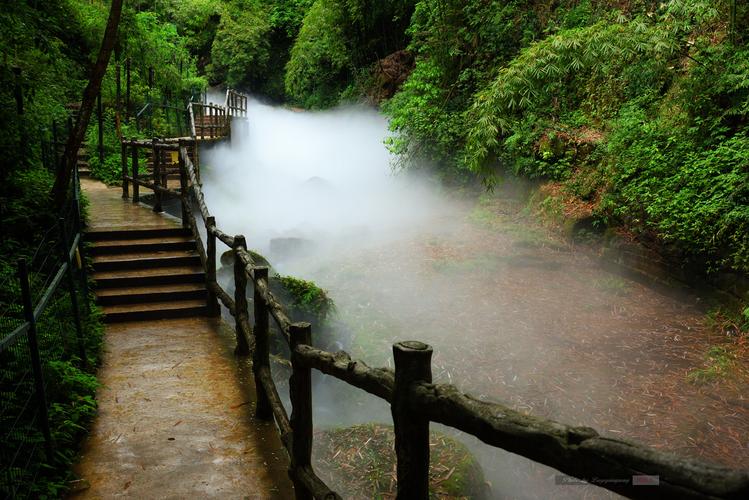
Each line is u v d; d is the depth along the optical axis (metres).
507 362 6.23
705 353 5.91
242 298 5.50
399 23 21.02
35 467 3.27
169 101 21.58
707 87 7.95
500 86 9.59
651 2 9.91
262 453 3.71
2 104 8.05
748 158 6.85
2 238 6.90
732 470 1.00
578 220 9.33
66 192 7.75
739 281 6.45
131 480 3.39
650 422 4.86
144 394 4.64
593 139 10.22
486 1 13.43
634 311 7.19
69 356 4.87
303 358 2.78
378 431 4.48
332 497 2.46
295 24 30.81
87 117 7.58
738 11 8.22
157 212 9.61
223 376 5.04
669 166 8.12
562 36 8.89
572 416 5.11
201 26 32.56
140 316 6.67
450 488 3.73
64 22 10.52
